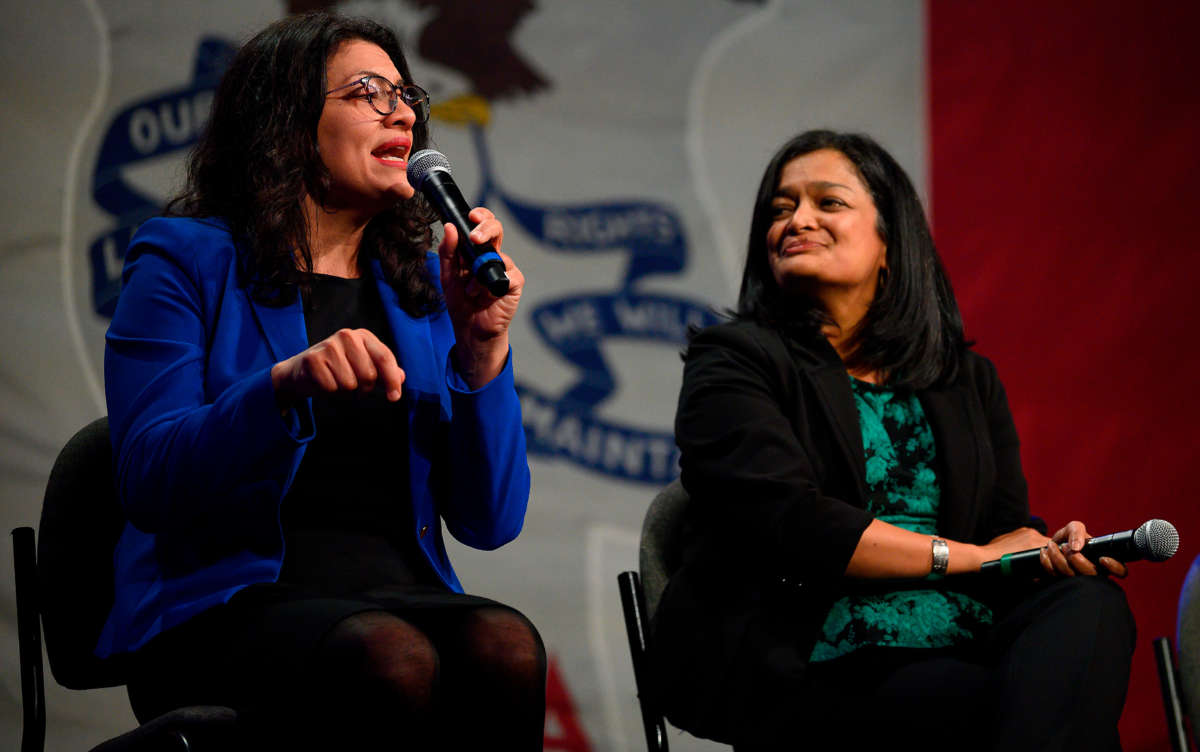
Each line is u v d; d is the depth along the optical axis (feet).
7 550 16.94
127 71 18.29
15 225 17.62
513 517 9.87
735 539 10.57
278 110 9.76
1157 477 21.11
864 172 12.25
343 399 9.29
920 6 21.43
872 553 10.11
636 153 20.11
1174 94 21.98
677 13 20.58
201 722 7.95
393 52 10.61
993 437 12.12
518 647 8.41
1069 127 21.65
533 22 19.93
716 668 10.33
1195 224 21.74
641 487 19.26
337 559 8.94
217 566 8.69
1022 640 9.36
